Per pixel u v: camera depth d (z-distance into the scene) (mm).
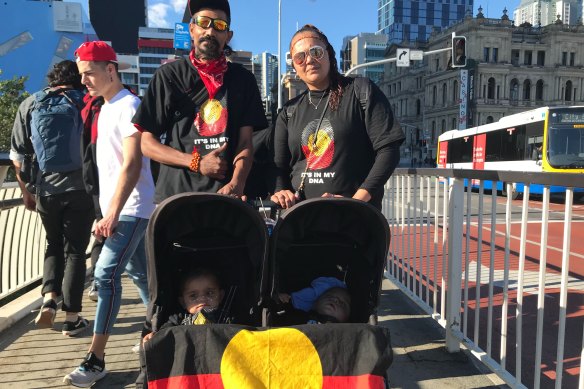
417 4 159875
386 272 5648
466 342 3324
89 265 6156
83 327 4027
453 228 3484
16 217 5016
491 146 22641
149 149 2684
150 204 3281
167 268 2248
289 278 2449
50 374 3264
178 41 11734
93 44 3135
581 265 6773
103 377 3184
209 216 2217
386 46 116438
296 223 2213
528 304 4930
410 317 4398
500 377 2959
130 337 3914
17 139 3895
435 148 88875
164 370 1794
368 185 2611
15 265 5016
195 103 2732
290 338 1835
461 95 69062
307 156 2916
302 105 3008
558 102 85750
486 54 84875
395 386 3094
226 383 1760
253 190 3521
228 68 2846
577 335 4102
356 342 1841
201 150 2719
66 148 3721
